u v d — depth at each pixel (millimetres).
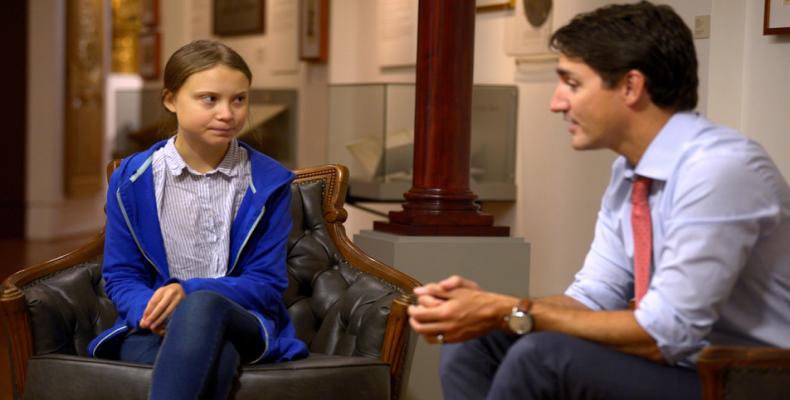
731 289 2293
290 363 3053
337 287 3611
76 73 11633
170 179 3252
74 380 2996
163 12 10344
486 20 6246
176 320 2795
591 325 2291
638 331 2266
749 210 2242
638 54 2324
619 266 2637
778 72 4398
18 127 10820
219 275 3240
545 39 5629
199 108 3131
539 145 5762
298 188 3824
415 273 4535
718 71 4617
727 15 4582
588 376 2268
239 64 3178
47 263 3445
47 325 3225
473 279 4613
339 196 3807
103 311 3455
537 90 5762
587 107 2387
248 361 3086
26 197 10859
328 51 7867
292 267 3689
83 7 11812
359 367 3088
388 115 5824
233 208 3273
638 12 2363
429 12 4648
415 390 4504
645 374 2273
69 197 11438
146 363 3053
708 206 2244
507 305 2352
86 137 11977
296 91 8203
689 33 2381
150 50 10508
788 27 4270
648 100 2375
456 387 2541
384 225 4824
